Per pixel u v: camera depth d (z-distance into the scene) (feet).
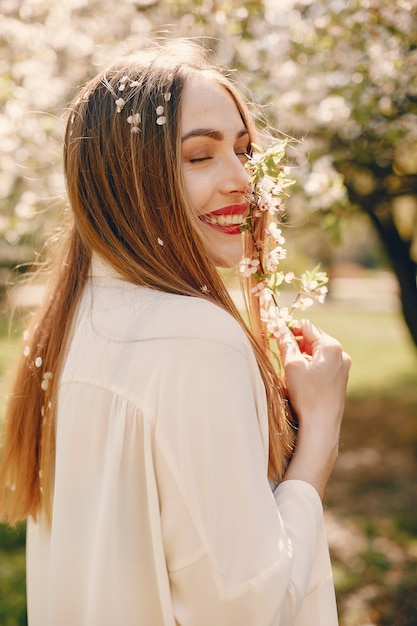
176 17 11.91
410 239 20.04
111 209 3.84
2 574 12.84
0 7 12.44
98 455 3.45
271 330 4.33
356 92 11.26
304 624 3.77
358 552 14.37
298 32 11.29
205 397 3.16
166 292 3.58
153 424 3.22
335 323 57.16
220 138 3.87
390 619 11.62
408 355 41.14
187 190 3.84
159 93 3.79
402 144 13.21
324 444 3.92
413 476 19.39
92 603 3.27
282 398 4.07
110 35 12.42
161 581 3.18
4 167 12.26
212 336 3.23
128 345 3.40
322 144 13.23
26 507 4.31
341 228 10.91
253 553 3.08
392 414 26.91
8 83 12.09
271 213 4.15
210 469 3.11
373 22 9.95
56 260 4.47
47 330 4.24
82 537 3.49
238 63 11.71
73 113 4.12
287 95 11.86
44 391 4.17
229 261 4.09
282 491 3.68
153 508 3.20
